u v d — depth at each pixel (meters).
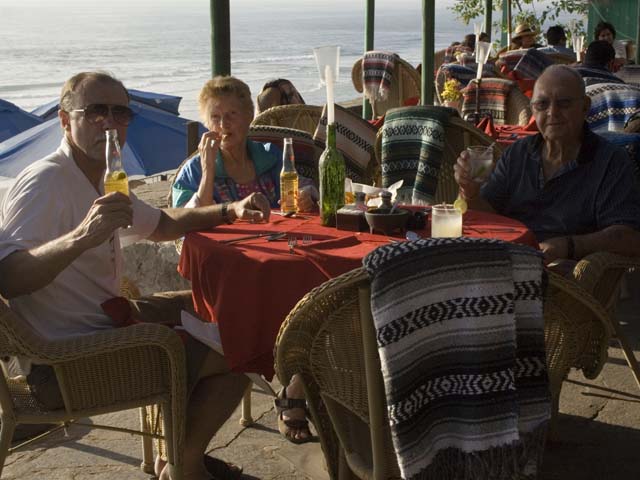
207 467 3.28
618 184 3.84
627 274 5.66
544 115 3.88
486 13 15.93
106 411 2.81
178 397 2.83
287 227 3.36
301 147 4.57
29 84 98.12
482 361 2.22
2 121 19.69
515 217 4.11
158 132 17.28
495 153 4.57
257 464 3.47
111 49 183.50
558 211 3.96
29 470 3.43
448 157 4.70
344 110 5.07
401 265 2.18
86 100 2.96
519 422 2.33
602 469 3.37
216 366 3.05
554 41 12.57
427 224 3.36
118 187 2.78
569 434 3.64
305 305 2.27
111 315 3.03
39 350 2.65
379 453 2.43
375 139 5.06
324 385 2.52
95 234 2.71
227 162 3.95
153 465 3.42
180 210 3.48
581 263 3.18
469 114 7.00
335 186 3.36
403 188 4.66
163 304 3.40
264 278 2.82
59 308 2.99
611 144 3.93
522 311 2.29
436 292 2.21
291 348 2.42
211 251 2.98
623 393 4.02
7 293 2.83
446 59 13.12
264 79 91.62
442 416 2.29
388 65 9.80
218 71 5.00
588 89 6.15
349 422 2.61
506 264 2.22
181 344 2.81
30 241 2.85
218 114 3.85
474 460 2.25
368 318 2.30
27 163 16.14
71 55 160.75
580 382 4.14
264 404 4.02
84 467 3.46
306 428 3.65
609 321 2.46
